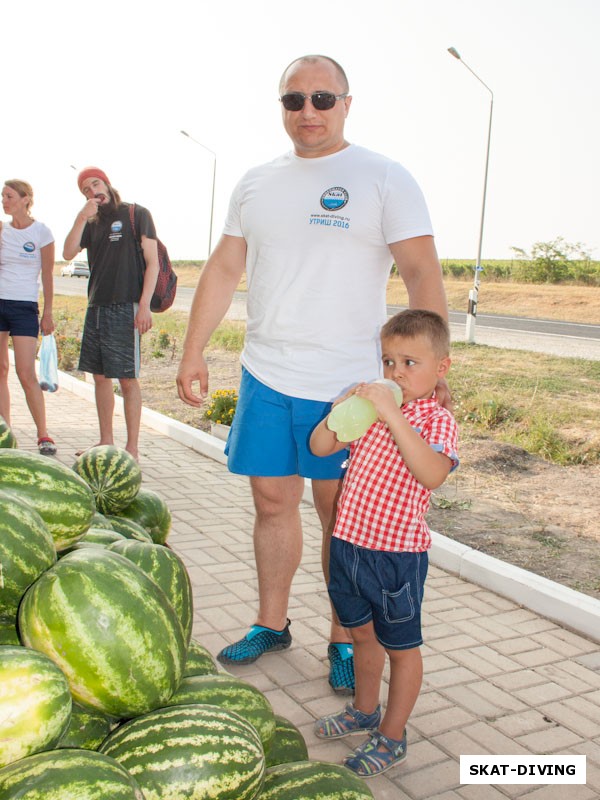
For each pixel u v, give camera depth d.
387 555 3.17
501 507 6.88
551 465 8.35
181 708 2.19
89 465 4.20
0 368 8.34
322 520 4.07
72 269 69.94
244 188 4.13
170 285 7.99
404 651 3.21
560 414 10.30
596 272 50.19
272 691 3.83
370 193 3.72
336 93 3.72
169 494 7.15
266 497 4.05
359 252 3.79
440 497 7.06
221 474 8.02
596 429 9.51
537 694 3.90
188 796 2.01
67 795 1.75
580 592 5.02
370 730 3.47
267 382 3.91
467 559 5.38
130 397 7.95
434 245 3.76
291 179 3.87
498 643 4.45
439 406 3.22
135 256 7.63
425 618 4.73
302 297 3.83
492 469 8.08
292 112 3.74
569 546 5.91
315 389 3.84
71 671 2.09
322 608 4.80
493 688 3.94
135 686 2.14
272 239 3.88
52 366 9.83
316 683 3.93
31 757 1.87
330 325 3.83
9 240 7.70
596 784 3.22
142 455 8.67
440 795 3.12
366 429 3.04
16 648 2.04
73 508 2.71
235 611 4.68
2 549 2.26
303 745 2.70
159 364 17.09
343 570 3.27
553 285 50.03
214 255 4.34
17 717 1.90
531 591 4.92
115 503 4.21
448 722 3.62
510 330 25.62
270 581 4.11
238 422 4.05
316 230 3.77
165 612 2.27
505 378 13.84
